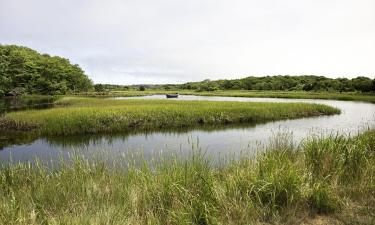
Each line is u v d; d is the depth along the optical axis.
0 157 10.78
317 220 4.00
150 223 3.89
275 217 4.04
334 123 21.03
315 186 4.73
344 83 96.94
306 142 7.36
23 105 34.72
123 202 4.61
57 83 73.62
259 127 19.08
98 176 5.93
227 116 21.92
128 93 87.44
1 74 50.75
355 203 4.50
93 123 17.09
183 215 3.94
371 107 37.09
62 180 5.72
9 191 5.52
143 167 5.91
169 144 13.38
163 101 35.97
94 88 99.56
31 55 82.75
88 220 3.72
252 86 138.75
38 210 4.39
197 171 5.43
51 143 13.73
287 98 62.59
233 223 3.89
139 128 18.47
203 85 152.50
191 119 20.70
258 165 5.53
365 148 6.60
